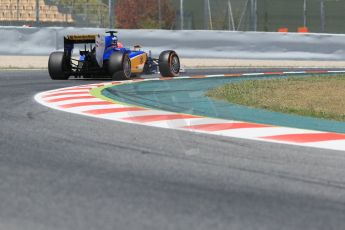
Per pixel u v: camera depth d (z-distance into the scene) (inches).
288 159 565.0
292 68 2241.6
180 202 404.8
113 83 1425.9
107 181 458.6
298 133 722.8
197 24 2674.7
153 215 372.8
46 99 1029.8
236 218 371.6
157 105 999.0
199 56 2341.3
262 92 1272.1
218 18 2657.5
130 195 418.9
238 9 2650.1
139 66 1642.5
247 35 2378.2
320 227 358.9
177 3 2706.7
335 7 2719.0
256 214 381.4
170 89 1310.3
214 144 631.2
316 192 443.8
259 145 635.5
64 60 1537.9
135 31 2297.0
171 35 2317.9
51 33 2208.4
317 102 1135.0
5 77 1568.7
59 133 676.1
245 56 2377.0
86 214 371.6
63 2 2992.1
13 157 541.3
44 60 2185.0
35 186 437.4
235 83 1449.3
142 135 674.8
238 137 681.6
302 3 2726.4
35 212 373.7
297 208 398.6
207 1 2561.5
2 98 1026.1
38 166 505.7
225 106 1027.3
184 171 500.4
